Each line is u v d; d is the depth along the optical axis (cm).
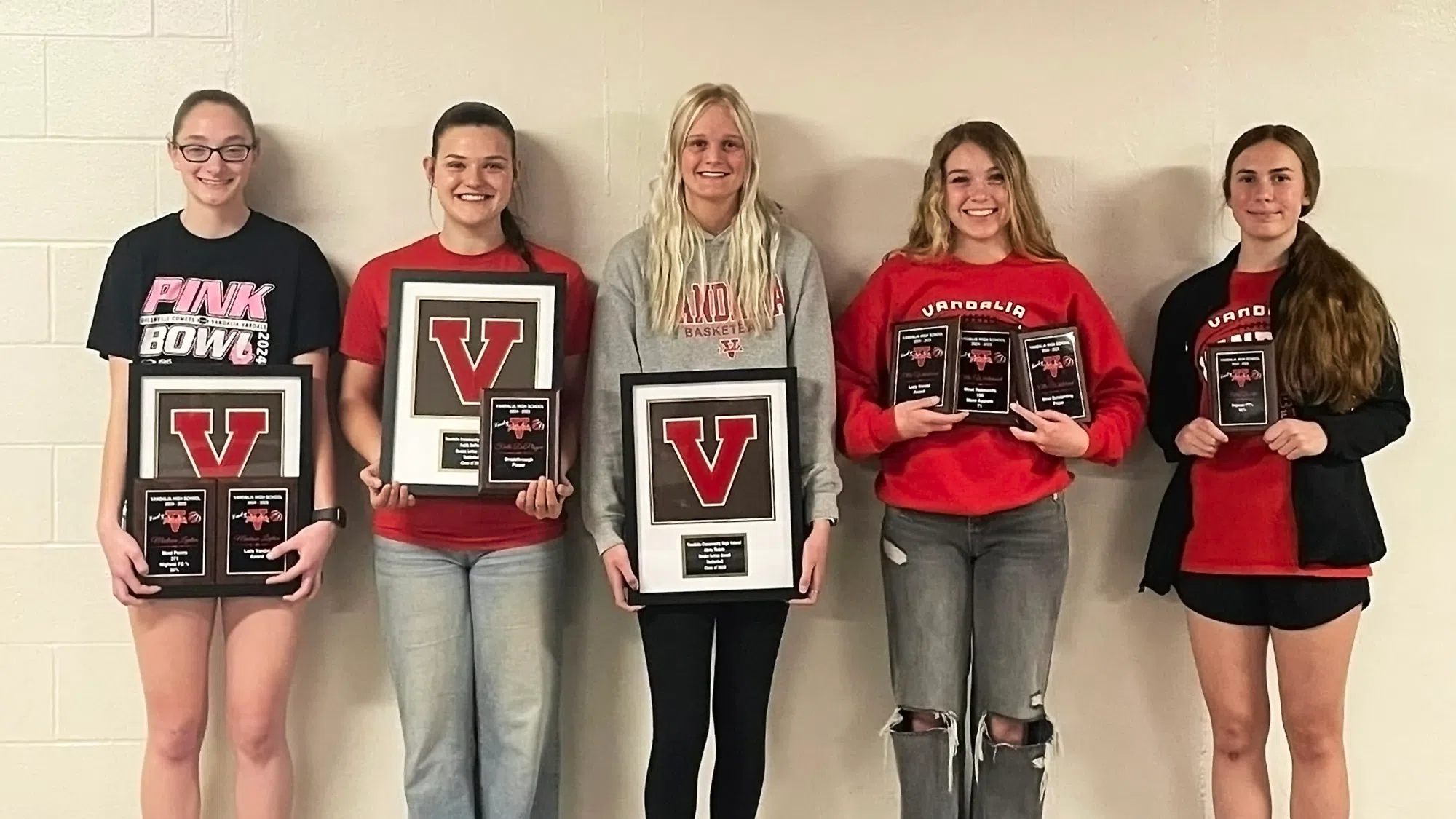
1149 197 233
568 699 230
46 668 225
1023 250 212
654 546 199
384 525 208
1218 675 212
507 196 209
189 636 205
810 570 198
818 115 230
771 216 211
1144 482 235
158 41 222
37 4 220
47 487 224
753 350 205
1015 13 231
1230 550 208
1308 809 210
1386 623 237
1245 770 214
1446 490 236
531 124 227
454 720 206
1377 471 236
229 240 210
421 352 202
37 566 224
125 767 227
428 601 204
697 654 198
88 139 222
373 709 229
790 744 235
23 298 222
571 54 227
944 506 204
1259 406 204
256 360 208
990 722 208
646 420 201
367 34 224
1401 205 234
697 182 202
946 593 206
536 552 207
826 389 205
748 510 200
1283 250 212
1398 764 238
